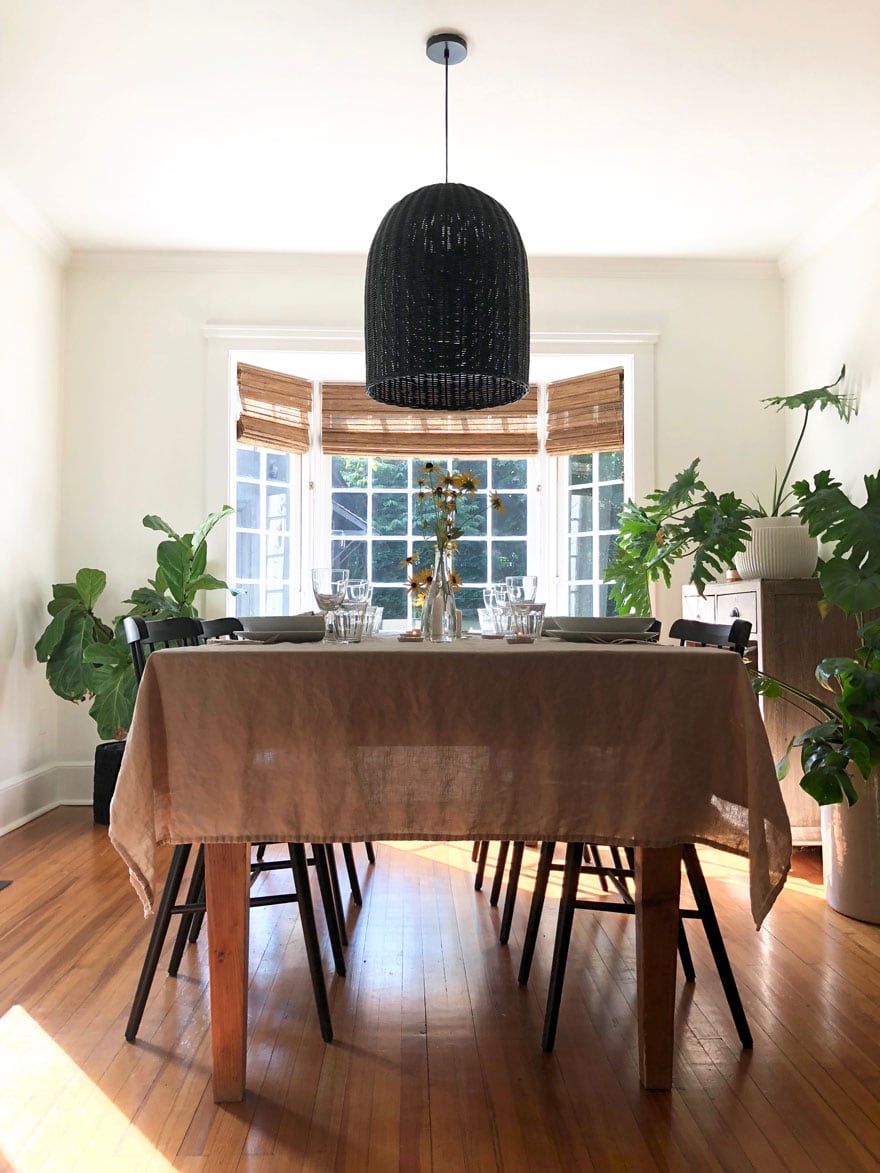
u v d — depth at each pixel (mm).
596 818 1779
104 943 2609
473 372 2646
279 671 1753
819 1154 1573
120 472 4719
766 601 3531
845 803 2881
